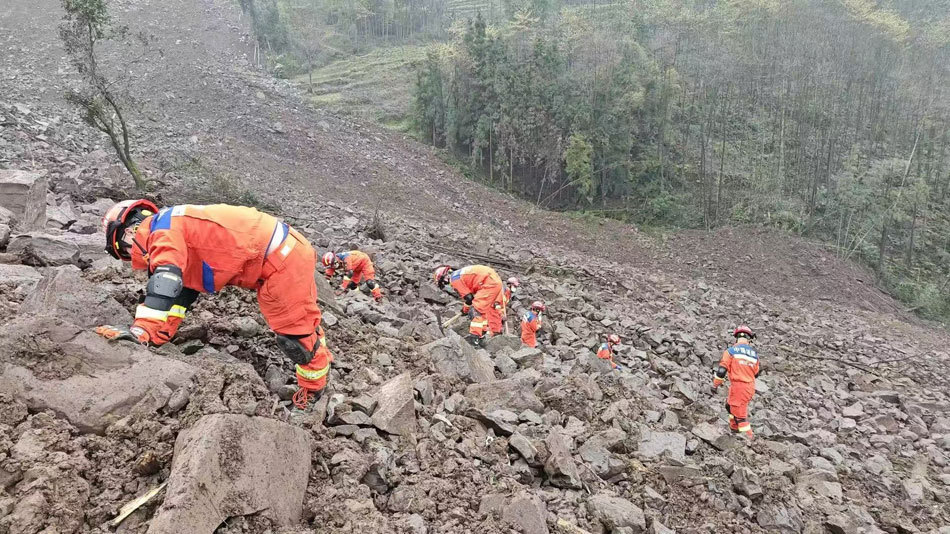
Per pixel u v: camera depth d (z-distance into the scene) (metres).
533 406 5.96
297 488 3.28
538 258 21.56
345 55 55.88
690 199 36.75
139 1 47.22
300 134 32.66
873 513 6.90
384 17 60.41
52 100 24.95
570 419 6.04
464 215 30.17
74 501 2.71
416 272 13.67
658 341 13.23
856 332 20.58
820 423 10.76
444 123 40.03
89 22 13.95
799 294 27.61
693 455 6.51
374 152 34.34
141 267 3.90
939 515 7.46
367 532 3.16
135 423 3.18
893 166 35.19
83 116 13.99
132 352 3.48
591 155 35.97
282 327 3.94
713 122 40.75
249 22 50.28
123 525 2.75
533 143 36.78
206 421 3.00
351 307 8.02
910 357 18.09
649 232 32.72
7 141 15.64
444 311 11.36
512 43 41.81
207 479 2.75
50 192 9.98
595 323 13.55
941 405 13.05
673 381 10.18
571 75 36.94
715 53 42.19
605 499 4.47
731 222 34.69
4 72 27.64
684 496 5.44
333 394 4.54
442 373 6.32
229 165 25.02
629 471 5.54
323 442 3.84
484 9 64.75
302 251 3.93
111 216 3.85
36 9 38.22
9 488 2.71
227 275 3.74
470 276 9.86
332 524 3.22
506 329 11.01
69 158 15.80
